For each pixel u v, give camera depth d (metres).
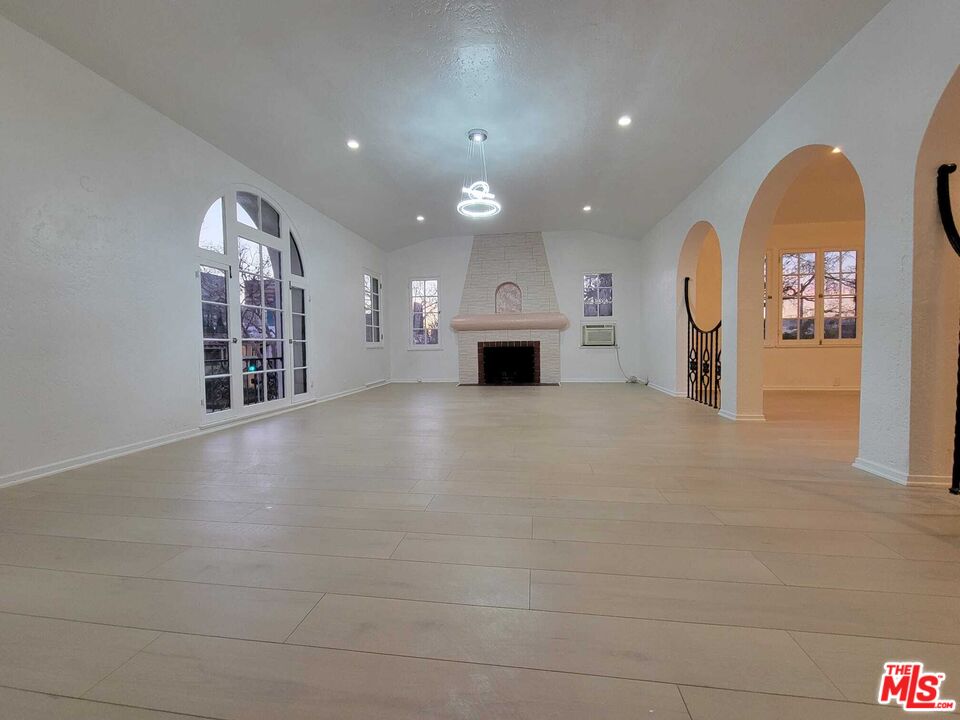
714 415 4.24
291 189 4.95
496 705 0.84
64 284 2.60
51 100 2.53
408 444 3.12
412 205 5.95
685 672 0.92
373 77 3.03
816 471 2.35
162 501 2.00
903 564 1.35
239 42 2.65
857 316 6.24
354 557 1.45
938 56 1.90
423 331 8.17
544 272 7.75
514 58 2.86
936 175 2.01
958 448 1.96
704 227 4.96
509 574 1.33
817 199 5.26
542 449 2.91
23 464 2.37
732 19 2.44
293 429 3.75
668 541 1.53
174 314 3.40
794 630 1.05
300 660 0.98
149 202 3.19
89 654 1.00
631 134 3.82
